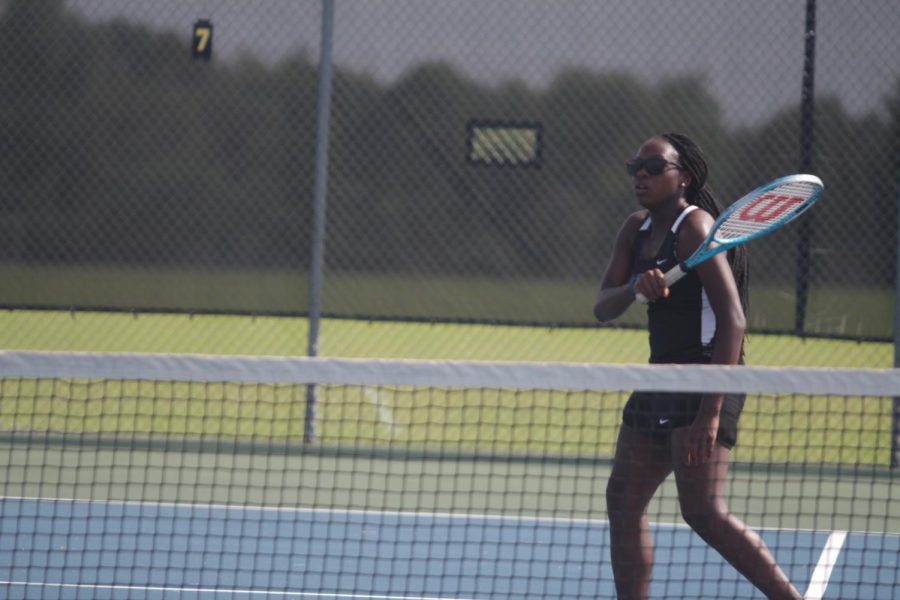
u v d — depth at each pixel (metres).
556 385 13.45
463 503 23.80
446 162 36.25
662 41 35.59
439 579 19.00
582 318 36.19
